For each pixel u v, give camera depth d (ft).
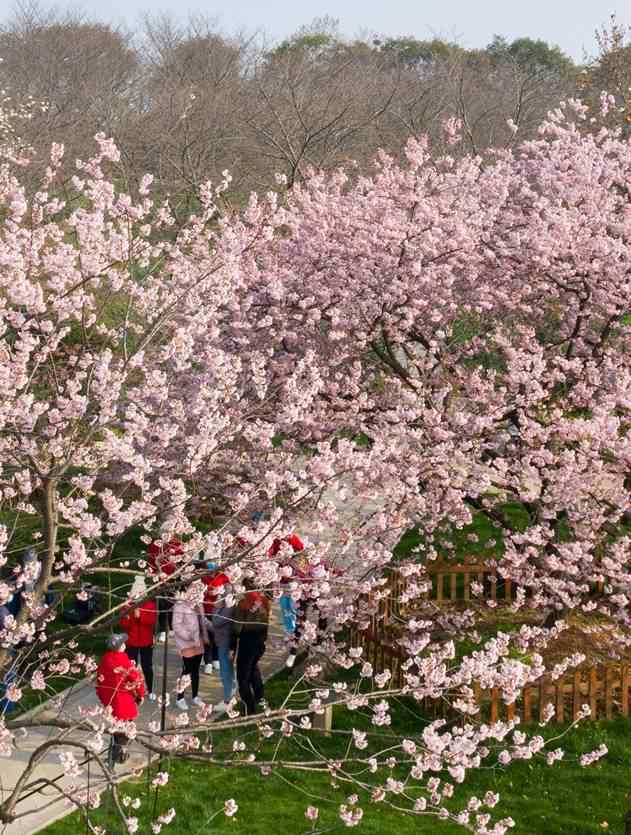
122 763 37.88
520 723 42.78
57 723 25.61
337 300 50.62
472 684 42.93
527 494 47.14
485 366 57.93
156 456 43.73
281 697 44.88
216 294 37.32
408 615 53.01
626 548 47.52
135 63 169.27
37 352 33.63
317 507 42.73
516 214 54.85
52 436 30.99
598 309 52.26
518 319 55.72
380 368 54.08
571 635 50.88
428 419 45.21
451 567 55.42
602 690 45.65
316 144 119.55
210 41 166.81
